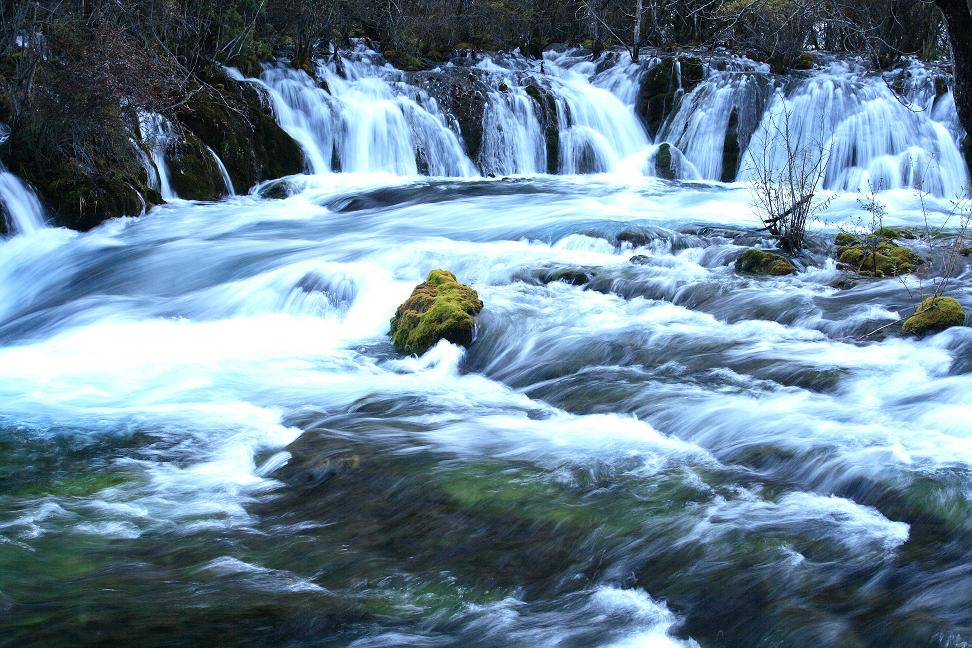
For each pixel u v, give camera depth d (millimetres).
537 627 4281
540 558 4883
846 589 4422
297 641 4125
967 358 7598
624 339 8688
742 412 6715
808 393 7160
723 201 16688
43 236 13164
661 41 27297
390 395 7691
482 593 4586
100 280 11930
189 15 17359
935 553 4703
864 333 8602
